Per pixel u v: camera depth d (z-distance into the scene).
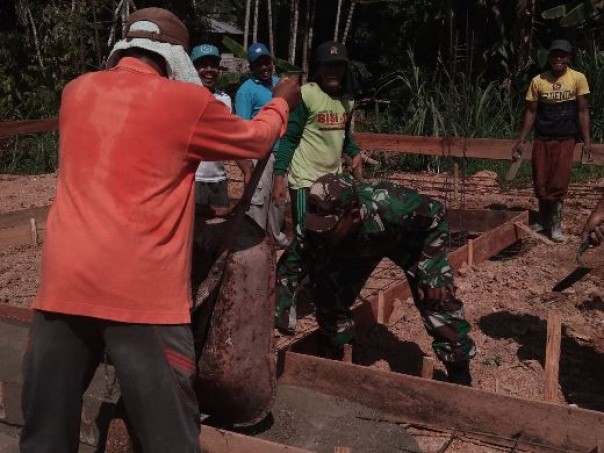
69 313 2.69
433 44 15.45
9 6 16.75
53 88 14.38
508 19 13.05
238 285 3.37
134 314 2.69
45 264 2.77
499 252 7.59
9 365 4.29
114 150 2.72
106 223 2.69
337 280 4.43
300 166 5.56
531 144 8.69
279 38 20.09
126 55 2.96
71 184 2.76
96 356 2.87
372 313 5.55
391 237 4.10
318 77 5.54
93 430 3.68
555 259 7.24
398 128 12.66
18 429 3.99
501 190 9.73
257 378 3.51
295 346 4.68
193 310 3.21
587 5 10.54
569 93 7.42
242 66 17.58
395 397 4.10
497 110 12.09
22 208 9.80
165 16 2.99
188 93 2.78
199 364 3.43
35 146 12.95
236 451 3.51
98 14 14.88
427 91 12.26
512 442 3.85
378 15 17.53
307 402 4.12
